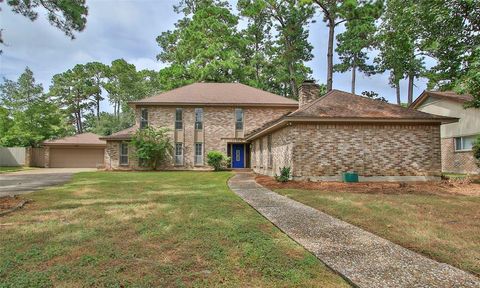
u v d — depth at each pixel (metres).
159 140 24.50
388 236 5.12
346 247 4.52
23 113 36.25
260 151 20.22
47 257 4.12
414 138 13.42
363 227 5.73
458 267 3.77
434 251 4.35
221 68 33.69
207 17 35.41
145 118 25.36
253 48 39.47
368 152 13.25
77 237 5.06
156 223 5.99
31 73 41.72
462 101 17.70
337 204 7.95
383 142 13.32
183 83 34.50
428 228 5.58
